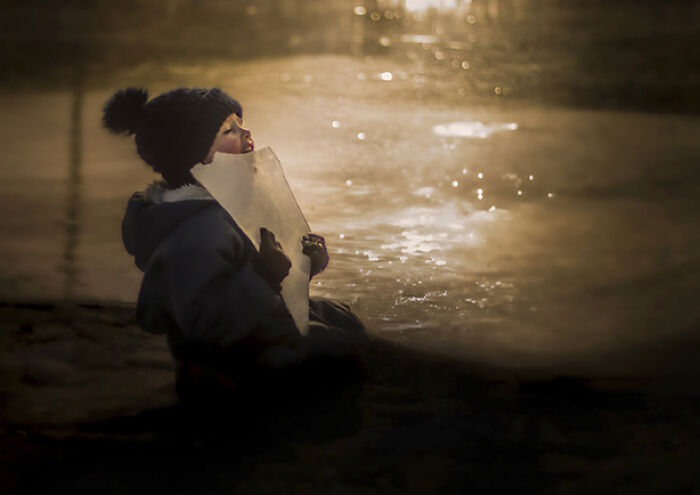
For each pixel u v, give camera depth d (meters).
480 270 3.43
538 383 2.40
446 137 6.02
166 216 2.27
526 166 5.24
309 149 5.66
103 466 1.94
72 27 11.15
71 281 3.20
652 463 1.94
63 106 6.87
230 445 2.04
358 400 2.28
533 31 10.81
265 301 2.25
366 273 3.38
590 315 2.95
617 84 7.96
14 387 2.35
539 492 1.82
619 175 5.00
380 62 9.15
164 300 2.27
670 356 2.58
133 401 2.28
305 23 11.85
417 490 1.84
